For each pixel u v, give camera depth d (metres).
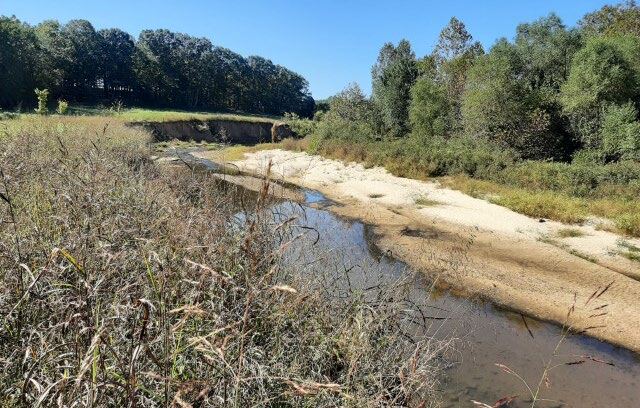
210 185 6.15
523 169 15.62
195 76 68.25
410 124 28.27
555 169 15.02
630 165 14.37
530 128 20.59
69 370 1.78
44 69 45.09
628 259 8.82
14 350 1.89
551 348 5.46
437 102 25.69
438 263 8.23
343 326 3.22
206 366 2.06
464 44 28.09
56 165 4.73
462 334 5.46
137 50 61.88
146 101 61.78
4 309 2.05
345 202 13.61
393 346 3.43
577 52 19.98
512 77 21.41
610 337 5.89
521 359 5.07
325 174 18.30
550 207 11.80
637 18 25.62
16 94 39.34
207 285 2.51
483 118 21.47
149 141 19.89
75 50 51.88
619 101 18.70
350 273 5.65
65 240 2.64
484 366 4.76
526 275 7.88
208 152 25.67
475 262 8.43
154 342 1.90
